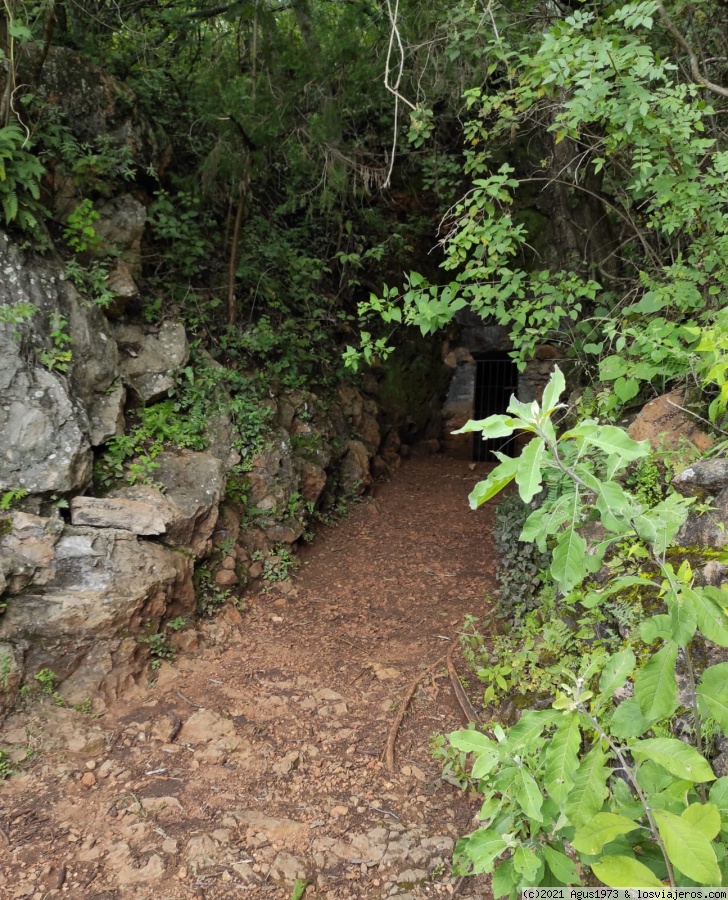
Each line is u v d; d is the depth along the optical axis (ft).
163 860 10.46
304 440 24.32
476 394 36.81
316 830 11.20
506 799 6.38
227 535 19.02
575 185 17.89
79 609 14.42
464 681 15.17
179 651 16.12
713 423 12.02
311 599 19.43
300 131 25.52
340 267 31.19
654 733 7.72
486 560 21.77
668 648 5.41
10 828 10.91
